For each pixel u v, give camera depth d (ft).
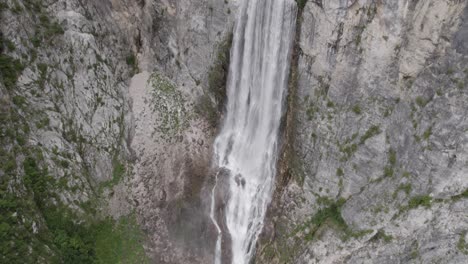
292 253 120.26
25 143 110.42
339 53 111.55
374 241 110.01
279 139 131.64
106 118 128.88
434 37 96.07
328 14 109.91
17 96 111.45
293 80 125.39
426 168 102.63
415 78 102.68
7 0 111.14
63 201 114.32
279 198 128.06
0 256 95.09
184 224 128.88
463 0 90.27
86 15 128.06
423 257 103.50
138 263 119.85
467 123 95.86
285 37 123.65
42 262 101.24
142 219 125.70
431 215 102.63
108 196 124.06
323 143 119.85
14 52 112.16
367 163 112.57
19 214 101.86
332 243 115.24
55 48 120.67
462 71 95.20
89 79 126.52
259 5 126.72
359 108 112.57
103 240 118.83
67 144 118.83
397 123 107.14
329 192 119.75
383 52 104.27
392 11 99.60
